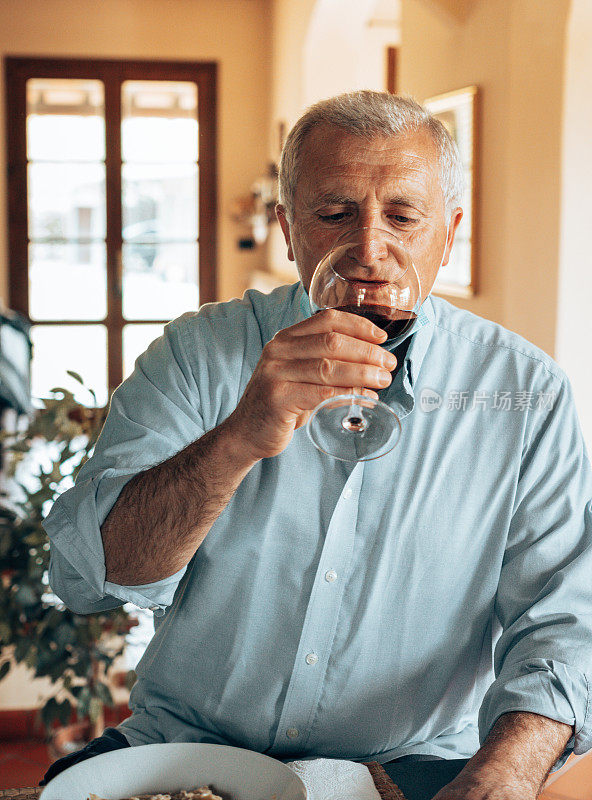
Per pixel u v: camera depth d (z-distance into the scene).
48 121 7.22
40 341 7.42
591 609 1.10
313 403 0.85
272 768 0.87
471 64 3.36
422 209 1.06
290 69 6.17
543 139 2.88
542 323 2.93
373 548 1.13
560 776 1.11
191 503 0.97
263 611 1.13
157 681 1.17
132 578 1.05
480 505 1.16
